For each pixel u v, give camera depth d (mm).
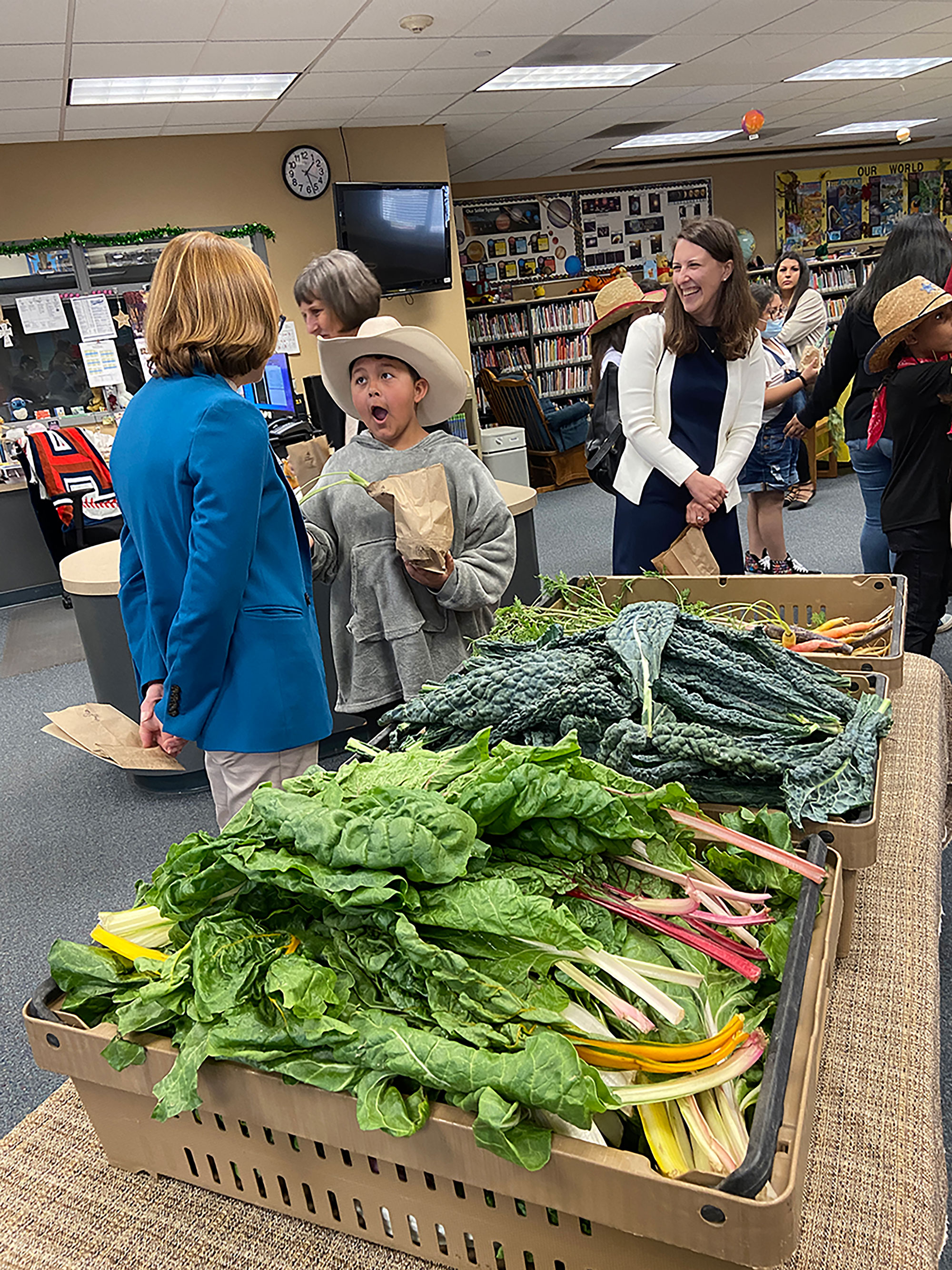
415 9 4496
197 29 4367
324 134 6734
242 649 1496
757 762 1084
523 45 5316
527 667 1215
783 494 4527
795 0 5215
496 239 10078
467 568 1690
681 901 863
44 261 6328
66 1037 817
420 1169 690
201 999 759
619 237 10727
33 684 4738
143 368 6781
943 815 1482
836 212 11953
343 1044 707
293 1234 783
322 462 2754
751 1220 573
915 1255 683
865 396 3141
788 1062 680
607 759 1143
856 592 1859
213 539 1384
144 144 6227
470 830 808
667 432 2447
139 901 957
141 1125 833
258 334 1480
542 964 768
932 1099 825
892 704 1428
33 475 5496
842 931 1010
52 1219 825
